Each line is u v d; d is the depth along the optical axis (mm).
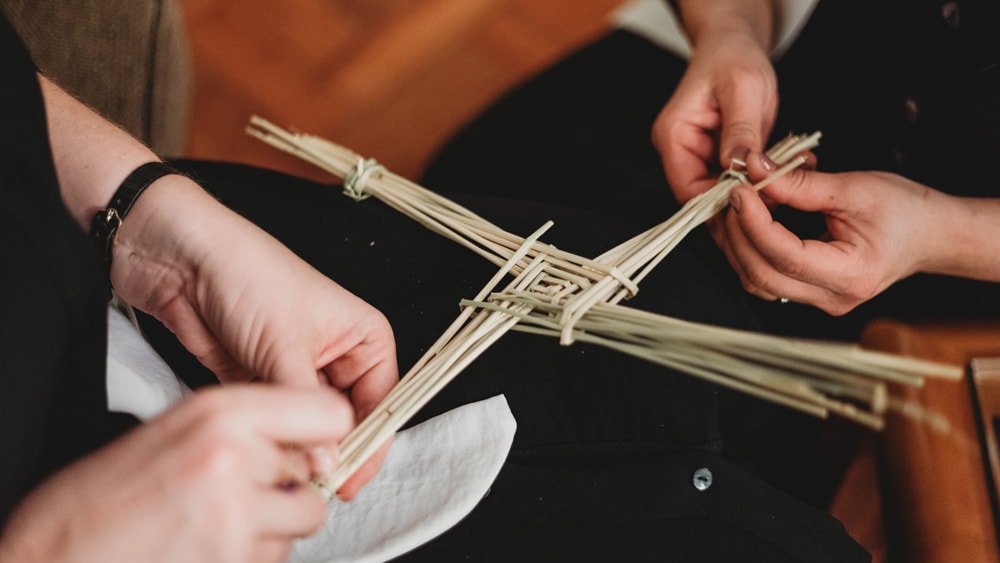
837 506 765
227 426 461
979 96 758
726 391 717
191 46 1338
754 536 635
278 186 739
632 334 584
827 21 847
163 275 594
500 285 685
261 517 470
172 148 1029
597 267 622
